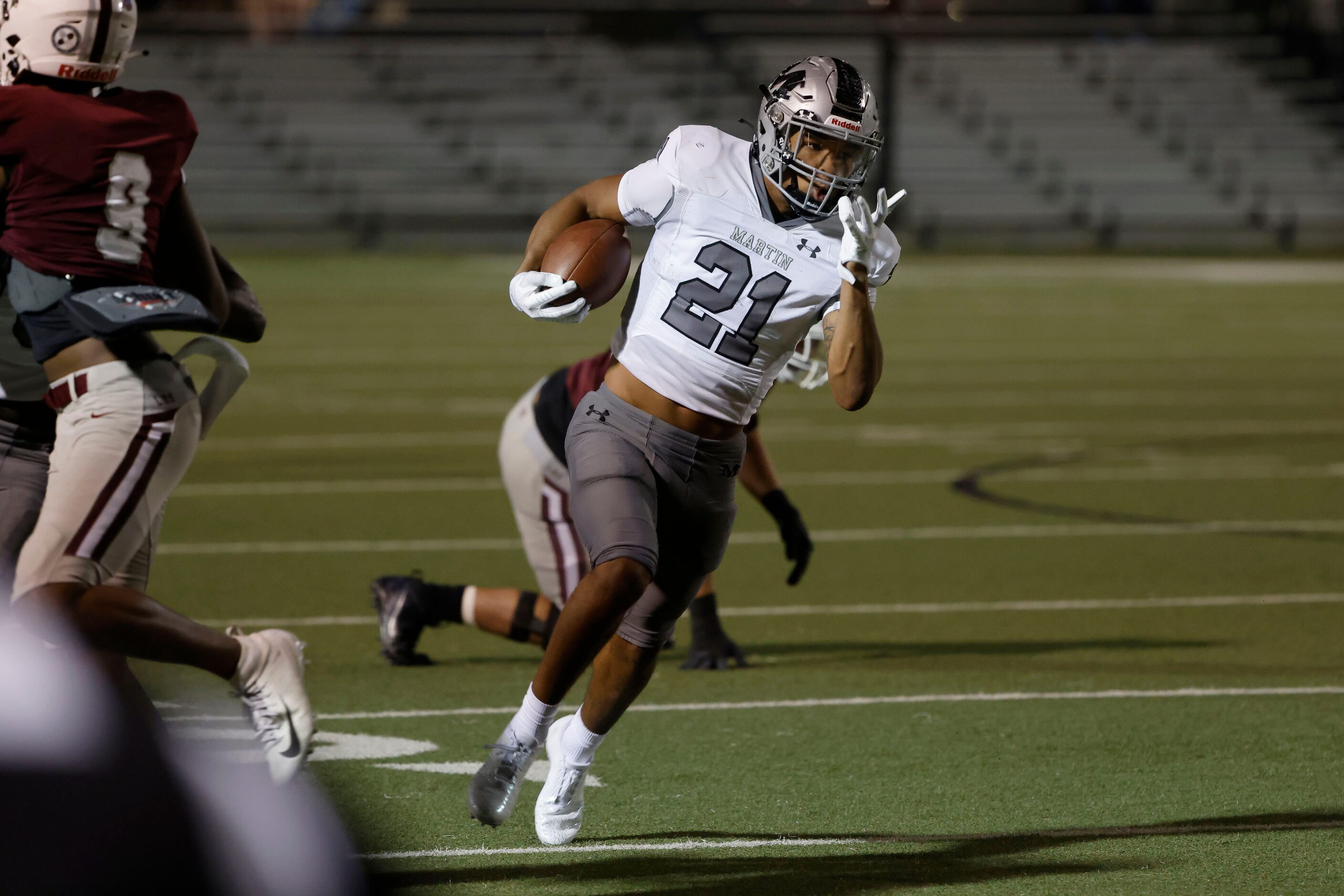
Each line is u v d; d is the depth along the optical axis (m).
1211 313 72.62
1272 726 16.94
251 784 6.41
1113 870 12.44
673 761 15.66
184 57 118.38
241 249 103.25
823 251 12.62
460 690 18.42
